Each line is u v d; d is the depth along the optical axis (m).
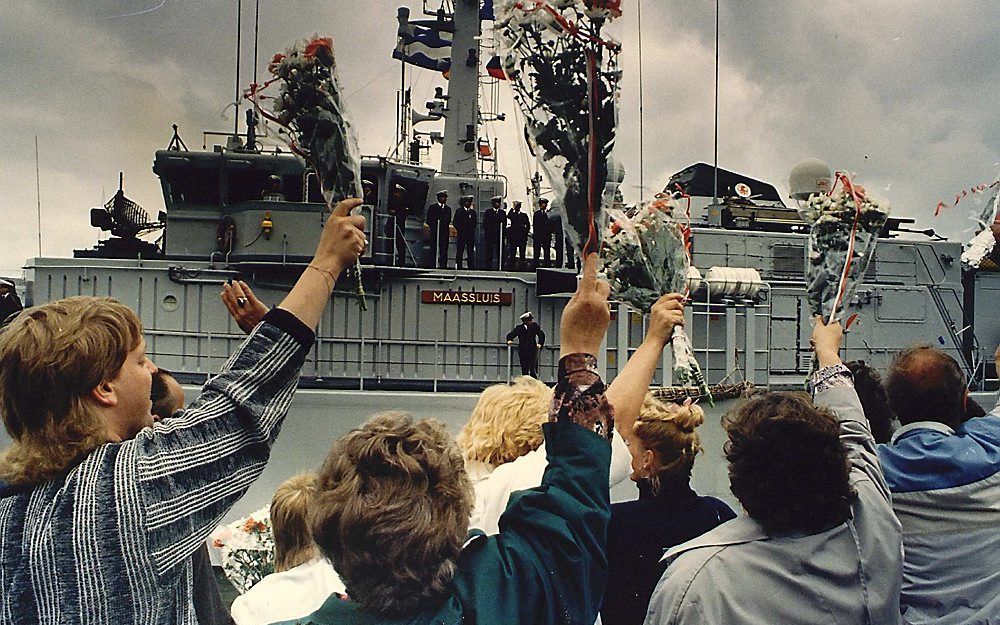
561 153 2.58
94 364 2.26
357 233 2.55
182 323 13.04
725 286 14.11
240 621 3.56
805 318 14.92
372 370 13.47
